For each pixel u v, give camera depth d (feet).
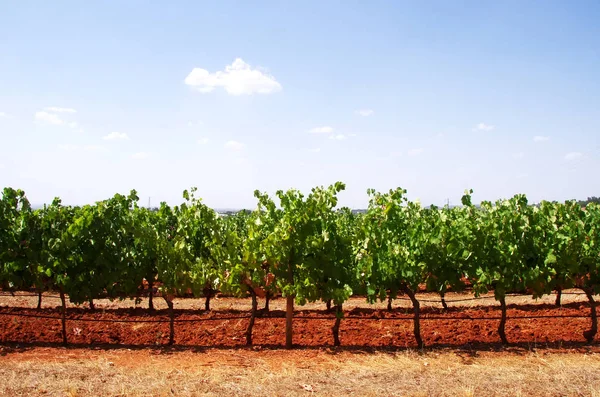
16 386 21.94
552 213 39.27
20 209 34.17
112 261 33.40
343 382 23.08
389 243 32.14
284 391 21.88
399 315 42.01
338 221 42.57
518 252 32.22
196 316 41.37
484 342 32.27
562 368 25.27
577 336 33.73
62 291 32.14
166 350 30.25
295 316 40.65
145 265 35.88
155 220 44.65
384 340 33.24
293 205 30.50
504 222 33.40
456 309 44.78
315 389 22.13
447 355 28.58
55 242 31.40
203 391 21.80
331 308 45.78
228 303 50.19
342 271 31.14
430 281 33.32
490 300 50.60
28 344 31.73
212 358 28.04
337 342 31.63
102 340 33.42
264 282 30.99
